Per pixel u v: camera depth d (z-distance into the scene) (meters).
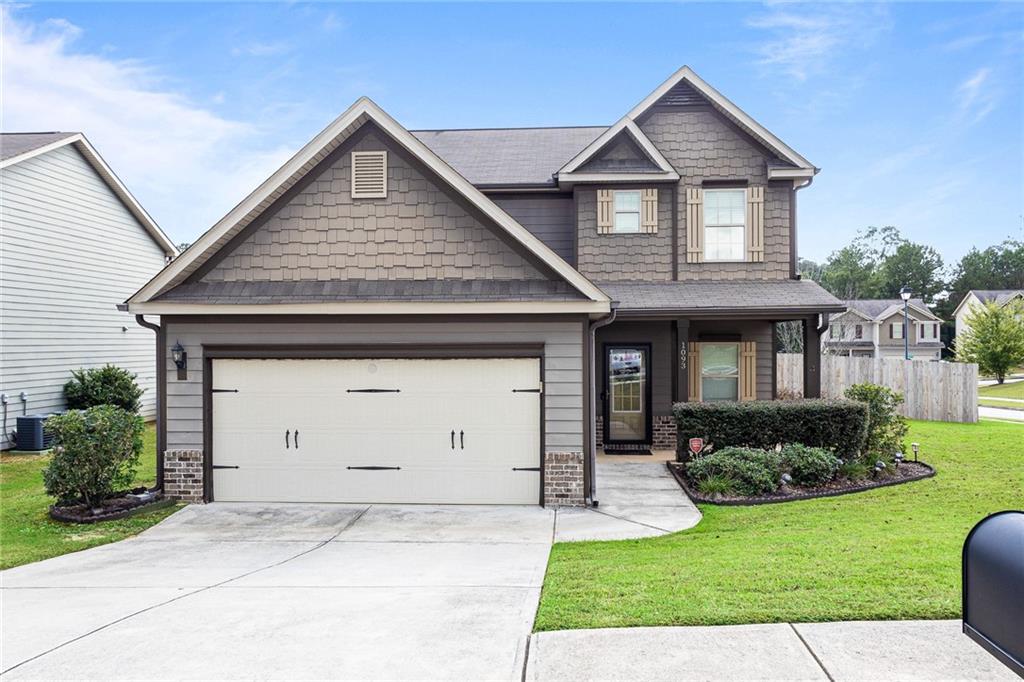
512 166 14.70
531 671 4.00
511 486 9.85
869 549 6.27
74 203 17.47
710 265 13.66
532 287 9.84
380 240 10.13
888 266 66.06
